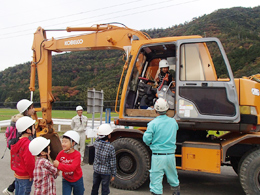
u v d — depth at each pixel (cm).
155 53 596
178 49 482
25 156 331
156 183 372
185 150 473
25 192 339
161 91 510
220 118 443
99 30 685
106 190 391
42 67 731
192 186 529
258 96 462
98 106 829
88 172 621
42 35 741
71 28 711
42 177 300
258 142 454
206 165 456
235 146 471
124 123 525
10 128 412
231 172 654
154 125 378
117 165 514
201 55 482
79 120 710
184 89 466
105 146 387
